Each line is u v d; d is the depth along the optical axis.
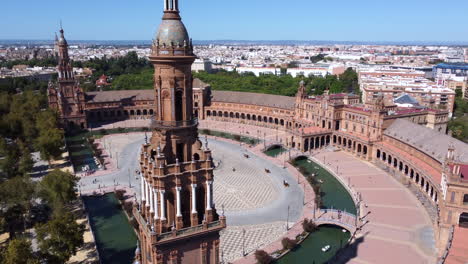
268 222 102.56
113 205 115.25
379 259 82.88
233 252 87.75
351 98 187.62
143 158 50.88
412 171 129.62
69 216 81.31
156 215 48.25
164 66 46.09
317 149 171.25
